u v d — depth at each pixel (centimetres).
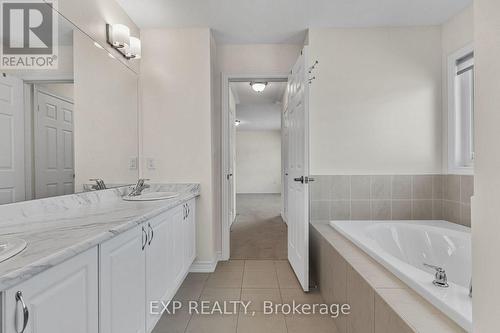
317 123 270
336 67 269
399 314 105
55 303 82
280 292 223
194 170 266
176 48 265
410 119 269
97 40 197
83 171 176
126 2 225
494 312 32
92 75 188
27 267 70
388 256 157
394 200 270
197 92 265
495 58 32
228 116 304
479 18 34
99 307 103
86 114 180
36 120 137
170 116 266
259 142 1002
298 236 244
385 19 255
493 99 32
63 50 158
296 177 248
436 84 268
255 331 172
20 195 126
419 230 235
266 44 300
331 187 271
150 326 150
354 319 149
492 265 32
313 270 250
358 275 144
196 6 231
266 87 448
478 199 34
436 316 103
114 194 212
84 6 181
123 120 233
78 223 120
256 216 555
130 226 124
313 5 232
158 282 162
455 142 255
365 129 269
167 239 178
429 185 269
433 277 128
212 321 183
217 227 299
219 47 301
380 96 269
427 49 267
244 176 1003
